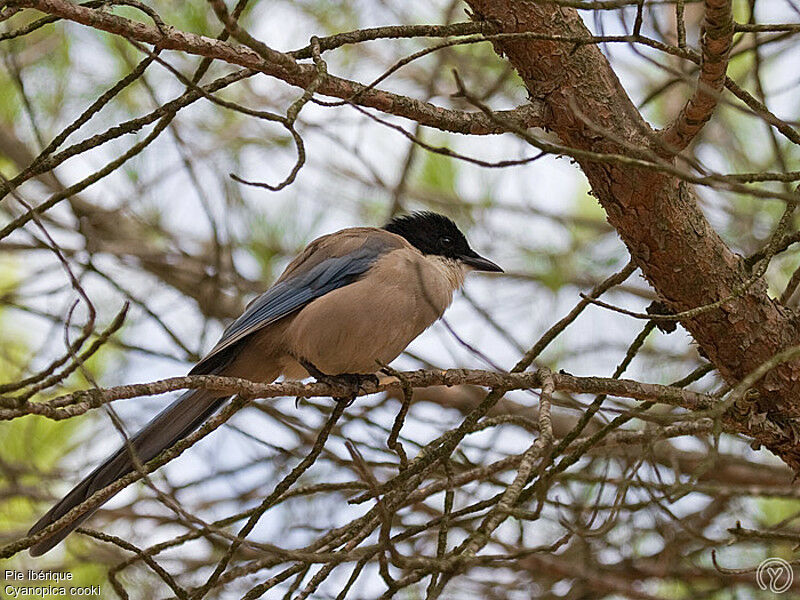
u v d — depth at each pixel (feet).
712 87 22.06
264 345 32.96
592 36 23.89
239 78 22.97
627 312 22.30
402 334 32.45
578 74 24.50
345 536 24.79
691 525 38.42
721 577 37.99
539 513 19.60
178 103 23.11
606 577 39.09
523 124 24.67
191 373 32.24
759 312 25.35
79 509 21.65
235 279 44.19
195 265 45.75
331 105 20.94
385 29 23.06
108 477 27.48
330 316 31.42
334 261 33.14
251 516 24.12
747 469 40.98
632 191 24.50
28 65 42.14
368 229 35.81
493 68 44.62
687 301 25.43
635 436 28.84
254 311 32.86
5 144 42.88
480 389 45.14
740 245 42.39
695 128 23.16
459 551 24.06
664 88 27.73
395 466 33.01
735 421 25.59
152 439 29.07
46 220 43.83
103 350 40.73
